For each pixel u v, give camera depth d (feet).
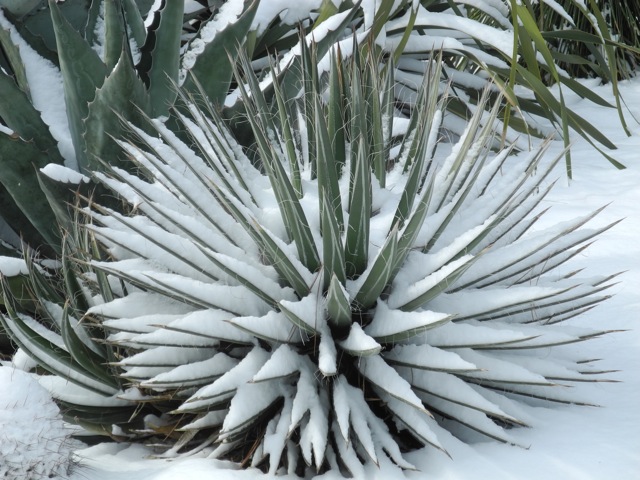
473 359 9.05
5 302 9.46
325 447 8.71
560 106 15.40
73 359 9.52
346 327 8.94
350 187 9.34
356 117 9.27
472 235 9.00
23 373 9.11
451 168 9.48
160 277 9.01
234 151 9.59
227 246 9.12
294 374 8.95
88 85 10.88
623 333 10.44
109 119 10.64
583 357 9.64
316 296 8.93
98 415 9.57
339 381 8.95
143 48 11.41
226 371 9.05
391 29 16.60
